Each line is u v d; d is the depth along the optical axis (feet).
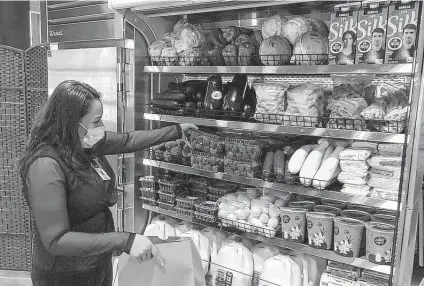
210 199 9.25
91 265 5.98
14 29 13.61
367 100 6.93
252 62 7.97
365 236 6.93
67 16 10.76
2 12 13.53
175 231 9.61
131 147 7.38
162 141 7.88
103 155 6.72
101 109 5.73
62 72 10.11
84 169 5.57
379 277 7.06
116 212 9.66
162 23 9.64
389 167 6.37
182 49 8.83
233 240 8.64
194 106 8.84
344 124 6.64
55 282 5.86
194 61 8.80
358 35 6.46
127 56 9.19
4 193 11.59
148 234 9.49
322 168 6.99
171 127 8.04
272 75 9.18
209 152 8.52
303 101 7.10
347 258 6.76
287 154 7.68
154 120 9.85
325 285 7.46
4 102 11.29
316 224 7.10
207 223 8.87
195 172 8.77
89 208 5.76
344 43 6.60
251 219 8.14
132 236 5.48
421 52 5.72
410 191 5.97
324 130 6.78
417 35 5.62
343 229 6.72
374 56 6.32
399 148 6.43
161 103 9.14
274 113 7.51
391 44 6.14
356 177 6.70
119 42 9.27
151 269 6.00
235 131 9.38
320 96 7.25
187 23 9.15
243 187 9.40
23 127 11.36
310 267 8.03
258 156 7.89
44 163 5.21
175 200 9.34
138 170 9.84
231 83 8.43
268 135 8.66
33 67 11.17
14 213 11.68
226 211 8.42
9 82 11.20
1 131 11.39
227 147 8.25
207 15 9.55
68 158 5.40
